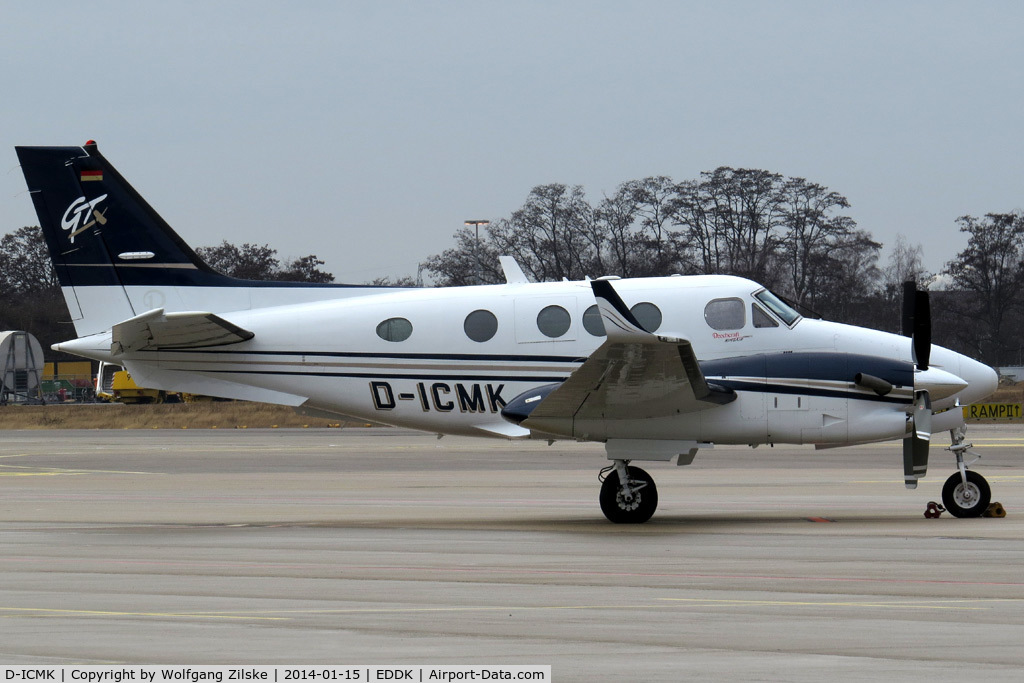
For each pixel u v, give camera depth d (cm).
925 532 4281
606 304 4062
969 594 3019
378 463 8675
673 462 8144
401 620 2764
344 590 3186
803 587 3148
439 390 5016
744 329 4831
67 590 3225
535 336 4944
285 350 5103
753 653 2395
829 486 6347
